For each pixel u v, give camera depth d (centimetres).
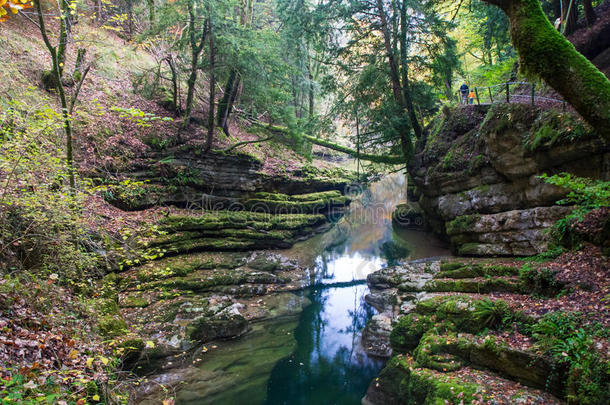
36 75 1405
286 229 1998
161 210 1512
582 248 845
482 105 1384
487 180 1259
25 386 389
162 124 1733
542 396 572
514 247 1117
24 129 725
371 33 1834
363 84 1778
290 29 1931
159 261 1338
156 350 875
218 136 1959
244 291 1348
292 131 1984
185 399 788
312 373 941
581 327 593
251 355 999
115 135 1499
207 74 1820
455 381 655
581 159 899
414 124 1858
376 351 1015
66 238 789
